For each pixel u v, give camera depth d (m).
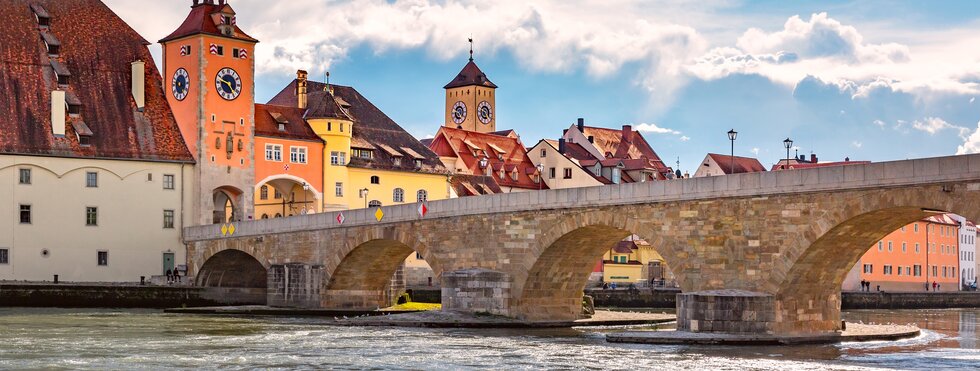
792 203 69.50
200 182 132.50
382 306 112.38
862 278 161.12
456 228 92.88
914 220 68.75
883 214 66.56
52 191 124.94
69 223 125.56
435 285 143.88
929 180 62.97
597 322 90.75
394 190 154.75
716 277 73.38
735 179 72.38
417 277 147.88
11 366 57.25
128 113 132.50
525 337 76.06
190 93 134.38
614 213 79.94
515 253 87.69
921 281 177.12
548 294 90.12
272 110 145.88
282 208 150.12
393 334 78.31
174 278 127.19
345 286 109.38
